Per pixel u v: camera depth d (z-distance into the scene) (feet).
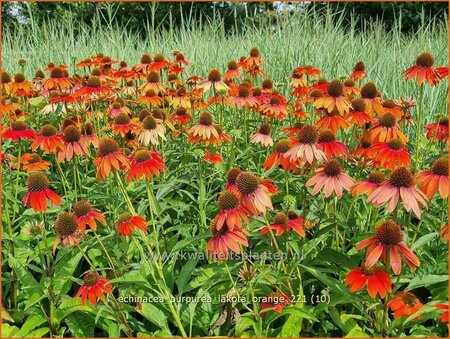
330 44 30.89
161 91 20.11
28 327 10.12
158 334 9.82
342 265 10.79
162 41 38.68
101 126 19.86
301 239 11.71
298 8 35.14
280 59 29.25
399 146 11.73
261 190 9.51
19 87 19.38
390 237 8.21
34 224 12.34
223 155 18.44
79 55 33.53
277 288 9.72
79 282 10.68
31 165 15.10
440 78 13.98
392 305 8.70
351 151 14.51
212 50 33.68
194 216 14.28
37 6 48.47
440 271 10.99
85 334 10.50
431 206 13.64
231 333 10.11
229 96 19.38
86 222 10.57
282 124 21.68
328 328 10.41
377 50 29.50
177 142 18.40
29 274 11.52
